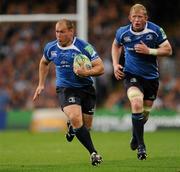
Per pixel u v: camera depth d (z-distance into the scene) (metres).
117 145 55.88
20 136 70.56
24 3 100.12
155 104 85.88
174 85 89.06
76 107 35.31
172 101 87.56
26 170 36.09
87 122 38.19
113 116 78.56
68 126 39.81
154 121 77.81
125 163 39.38
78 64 35.09
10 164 40.41
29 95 90.44
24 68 93.00
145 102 41.19
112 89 90.94
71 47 35.72
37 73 92.62
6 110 82.62
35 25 96.44
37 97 38.41
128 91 38.78
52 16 81.19
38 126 79.12
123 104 88.12
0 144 59.19
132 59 39.28
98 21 98.62
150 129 77.69
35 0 100.56
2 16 81.88
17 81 91.81
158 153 46.53
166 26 100.00
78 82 36.16
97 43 97.19
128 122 78.25
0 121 80.81
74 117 34.88
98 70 35.12
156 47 39.09
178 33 98.12
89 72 34.94
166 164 38.28
